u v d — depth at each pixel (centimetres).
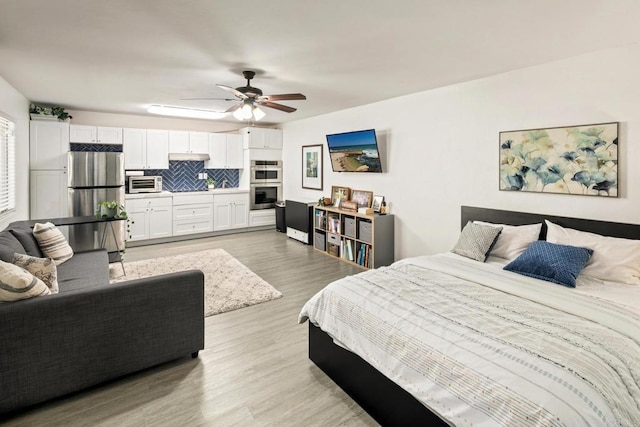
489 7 203
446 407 149
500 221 348
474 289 232
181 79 364
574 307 199
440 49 274
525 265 265
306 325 304
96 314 206
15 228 335
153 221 607
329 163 600
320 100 479
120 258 454
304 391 215
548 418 119
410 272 268
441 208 413
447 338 169
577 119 293
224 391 213
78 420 187
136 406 199
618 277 242
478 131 368
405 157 454
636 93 262
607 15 213
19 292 188
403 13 211
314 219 588
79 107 539
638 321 184
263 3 199
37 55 289
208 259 509
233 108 373
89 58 296
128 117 614
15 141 410
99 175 527
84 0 195
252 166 711
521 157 332
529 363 144
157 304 227
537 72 316
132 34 244
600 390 130
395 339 181
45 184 507
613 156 274
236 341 275
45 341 191
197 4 200
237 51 278
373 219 456
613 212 278
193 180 695
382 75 349
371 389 194
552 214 314
